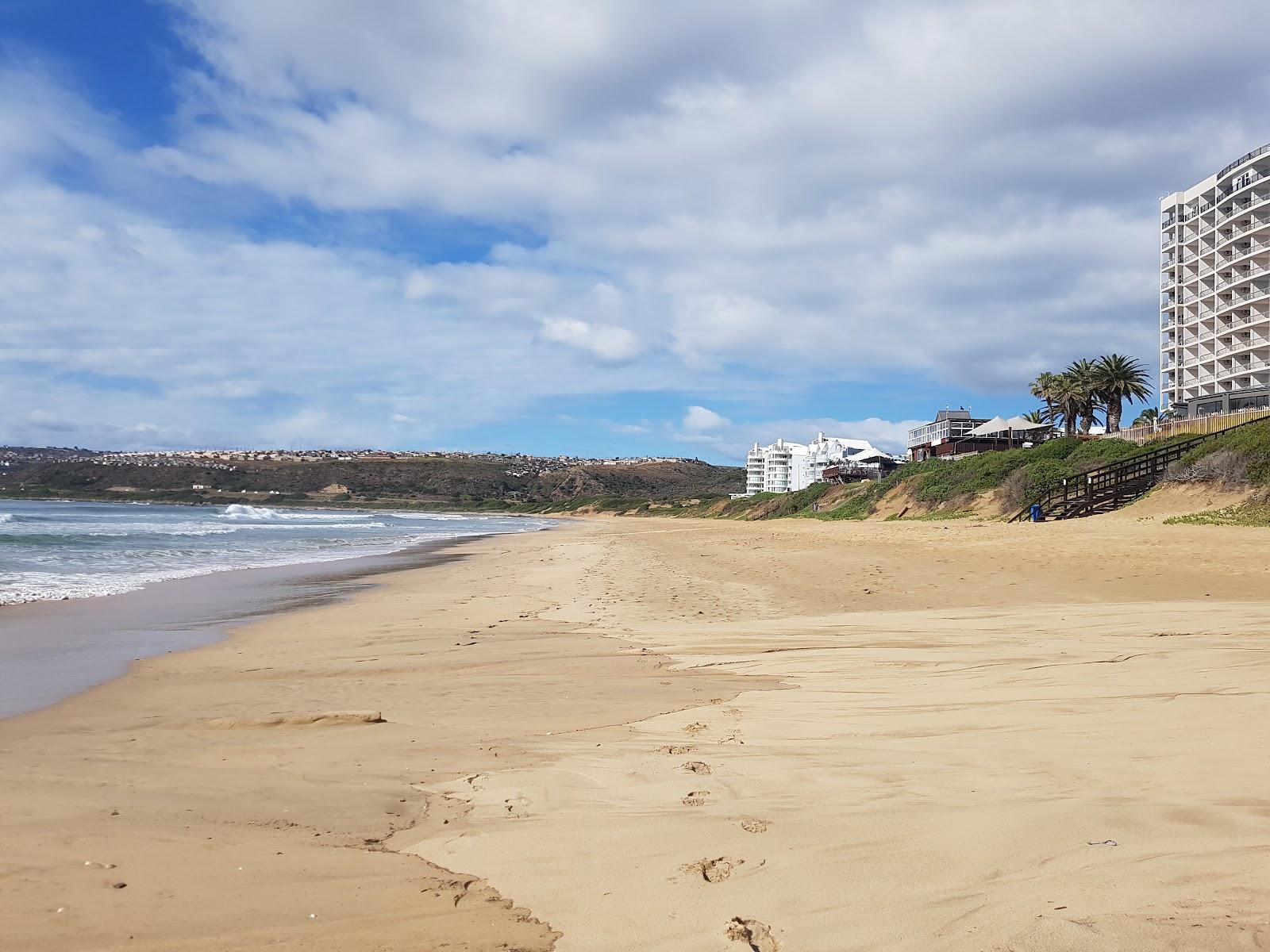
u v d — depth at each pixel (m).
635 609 12.27
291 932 2.78
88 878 3.22
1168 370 68.00
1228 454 25.02
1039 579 13.27
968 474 42.69
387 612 13.05
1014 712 5.12
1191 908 2.43
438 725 5.94
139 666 8.82
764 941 2.56
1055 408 60.00
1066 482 29.73
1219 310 61.44
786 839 3.34
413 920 2.87
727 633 9.66
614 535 43.78
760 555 20.88
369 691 7.29
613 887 3.05
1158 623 8.38
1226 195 60.84
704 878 3.05
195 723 6.17
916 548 19.88
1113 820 3.17
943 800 3.62
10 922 2.83
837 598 12.51
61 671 8.52
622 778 4.39
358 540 38.22
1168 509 25.05
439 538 42.00
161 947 2.67
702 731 5.40
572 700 6.66
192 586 17.03
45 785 4.57
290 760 5.05
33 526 42.34
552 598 14.32
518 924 2.83
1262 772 3.57
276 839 3.69
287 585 17.36
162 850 3.53
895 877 2.90
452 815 4.00
